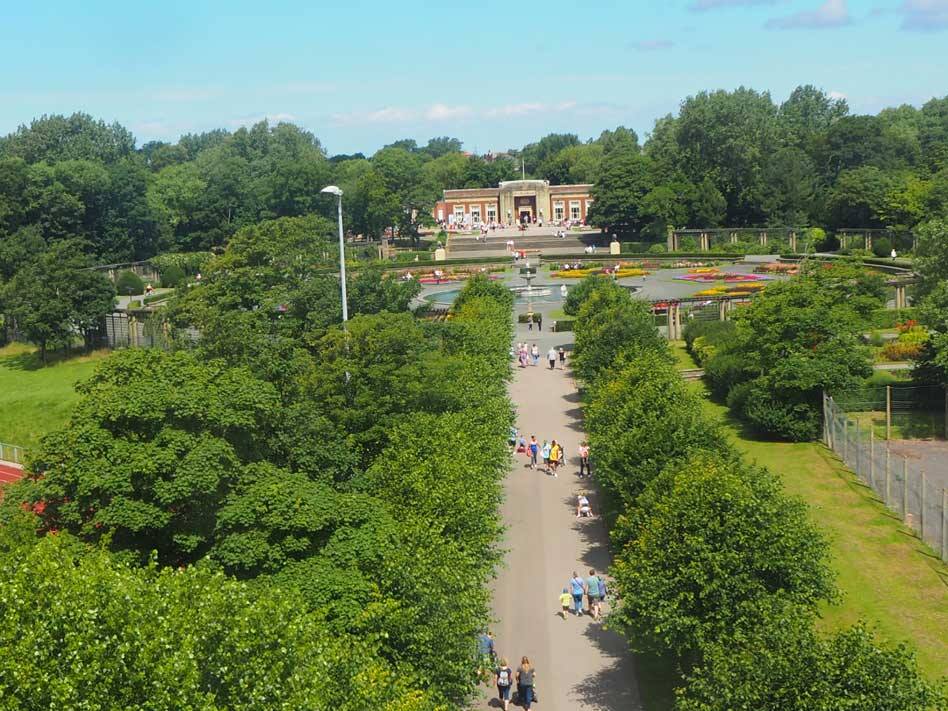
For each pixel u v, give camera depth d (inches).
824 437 3193.9
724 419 3572.8
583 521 2669.8
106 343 5290.4
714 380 3902.6
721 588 1612.9
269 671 1123.9
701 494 1726.1
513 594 2249.0
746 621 1573.6
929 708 1343.5
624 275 7377.0
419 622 1545.3
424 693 1384.1
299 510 1625.2
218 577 1225.4
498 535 2474.2
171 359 2182.6
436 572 1615.4
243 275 3646.7
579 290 5408.5
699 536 1660.9
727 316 5027.1
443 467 2017.7
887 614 2016.5
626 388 2773.1
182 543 1644.9
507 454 2699.3
